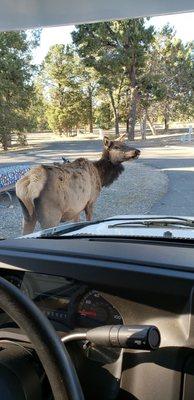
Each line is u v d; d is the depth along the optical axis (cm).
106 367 89
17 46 1748
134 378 86
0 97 1738
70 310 93
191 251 101
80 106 2852
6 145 1744
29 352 89
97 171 376
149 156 1183
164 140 1917
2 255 103
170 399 82
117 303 88
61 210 331
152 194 622
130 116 2055
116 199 589
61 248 105
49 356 67
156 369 84
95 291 90
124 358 87
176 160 1068
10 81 1744
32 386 83
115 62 1873
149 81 2017
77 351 91
